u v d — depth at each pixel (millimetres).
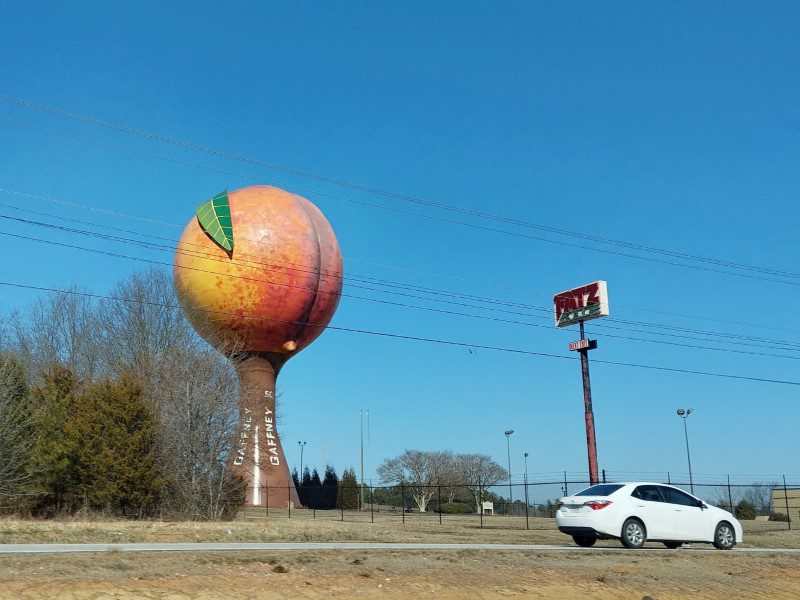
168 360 42688
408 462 91750
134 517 32938
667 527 21406
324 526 32562
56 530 21922
